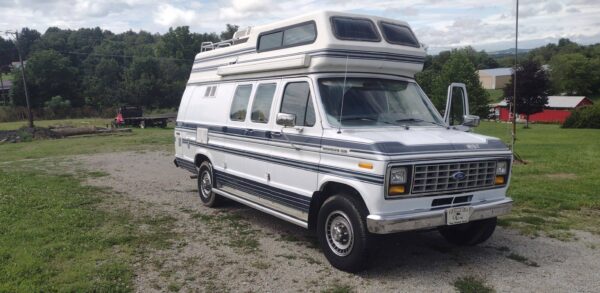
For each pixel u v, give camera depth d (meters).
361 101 6.09
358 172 5.06
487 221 5.97
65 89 64.56
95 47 83.19
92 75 72.00
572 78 91.50
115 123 38.81
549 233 6.81
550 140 24.44
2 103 65.56
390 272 5.38
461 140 5.49
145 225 7.36
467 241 6.19
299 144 5.98
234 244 6.42
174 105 66.69
